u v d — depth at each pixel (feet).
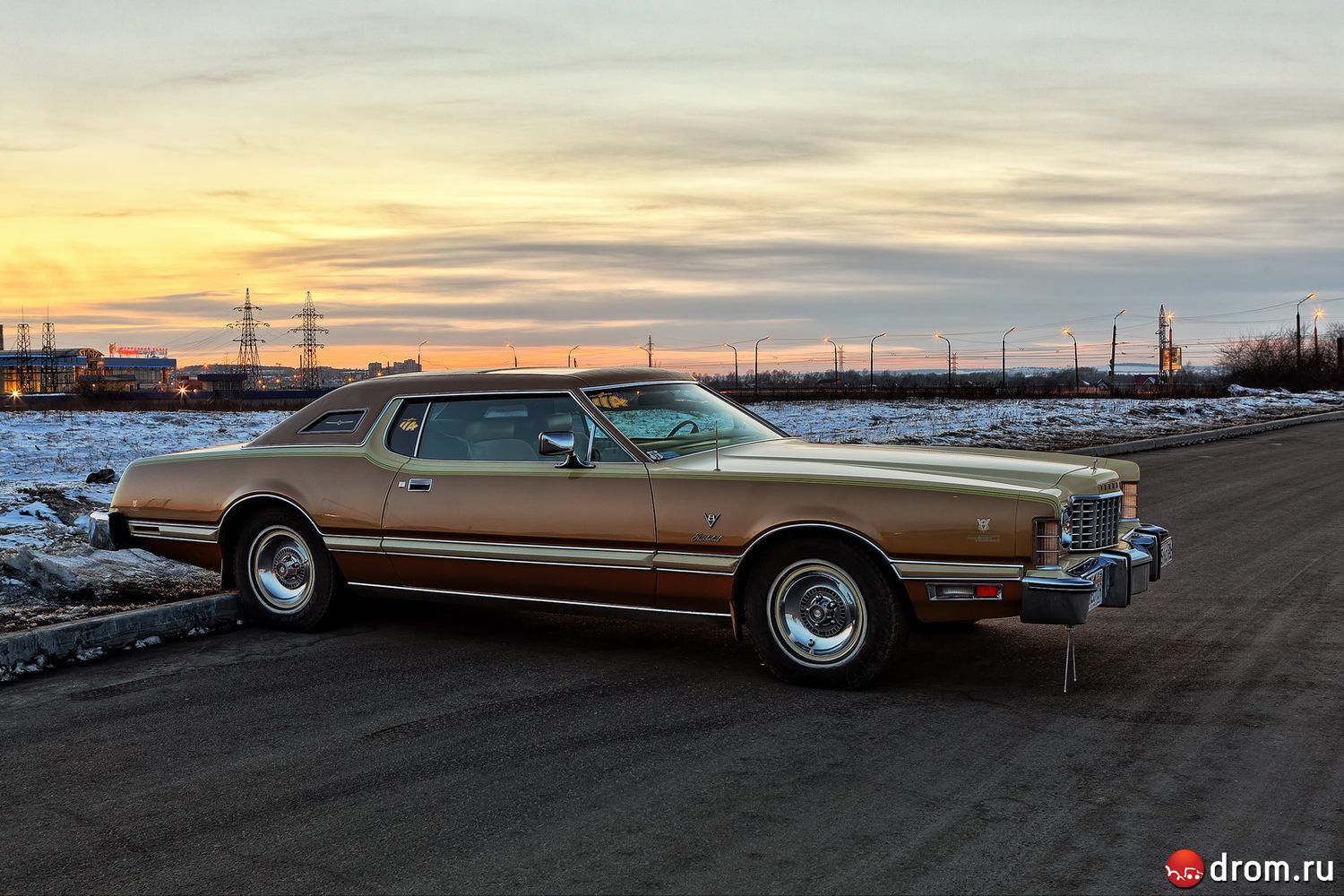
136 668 20.22
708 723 16.56
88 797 14.19
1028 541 16.93
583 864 11.96
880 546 17.57
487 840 12.64
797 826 12.78
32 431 80.94
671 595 19.27
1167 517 36.55
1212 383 227.81
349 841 12.69
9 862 12.36
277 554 23.11
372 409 22.50
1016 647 20.68
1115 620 22.63
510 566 20.43
